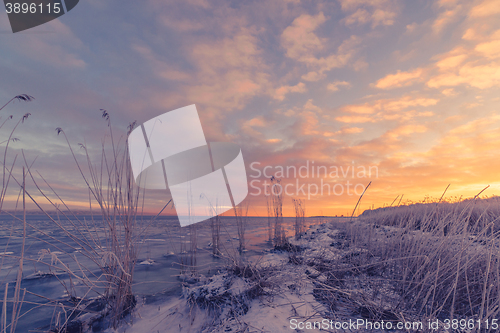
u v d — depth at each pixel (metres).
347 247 4.03
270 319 2.29
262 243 8.56
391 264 3.05
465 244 2.50
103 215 2.86
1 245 6.60
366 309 2.36
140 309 3.12
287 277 3.24
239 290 2.82
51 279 4.43
